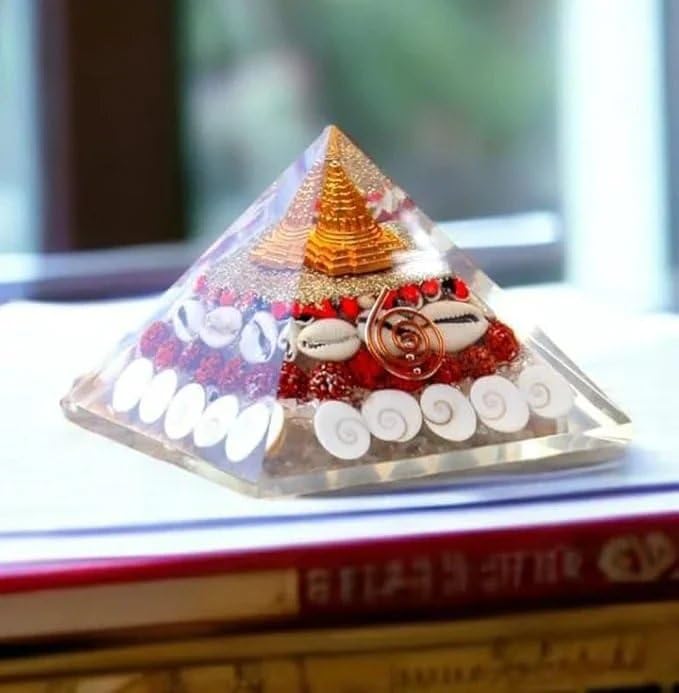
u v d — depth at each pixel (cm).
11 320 88
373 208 71
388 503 64
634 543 63
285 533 62
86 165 131
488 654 63
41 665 61
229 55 137
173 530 63
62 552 61
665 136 139
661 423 72
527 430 68
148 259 128
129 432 70
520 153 147
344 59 142
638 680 63
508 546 62
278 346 67
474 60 145
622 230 141
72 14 128
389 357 67
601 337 84
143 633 62
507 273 133
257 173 140
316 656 62
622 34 141
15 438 71
